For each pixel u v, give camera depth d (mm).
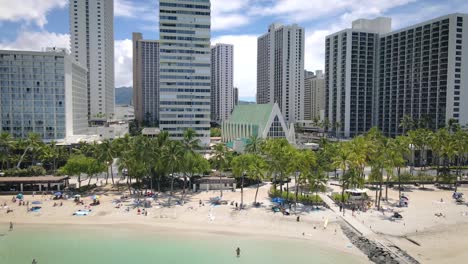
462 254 63219
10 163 137500
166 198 101438
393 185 120062
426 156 164250
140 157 100250
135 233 76188
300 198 96750
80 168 108625
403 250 64625
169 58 181375
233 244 70312
